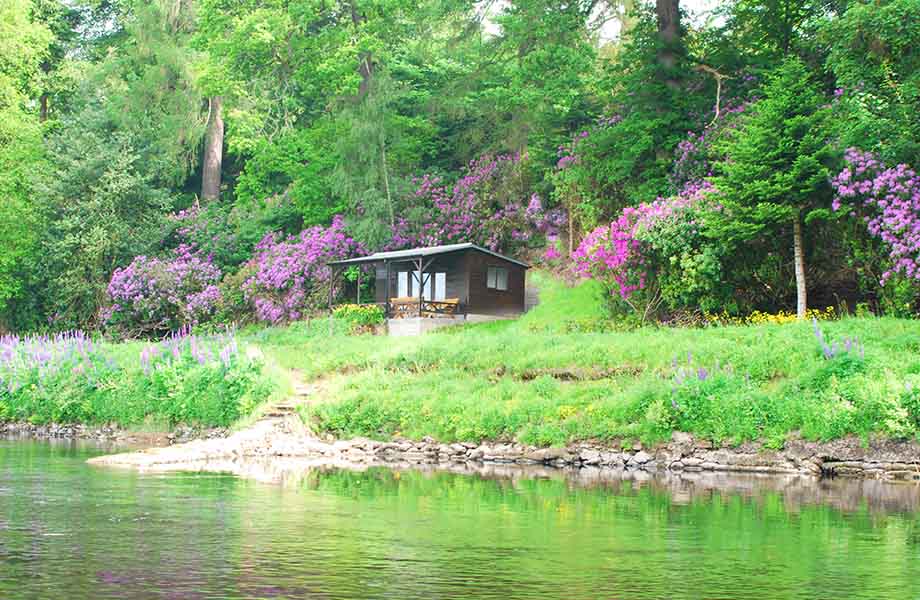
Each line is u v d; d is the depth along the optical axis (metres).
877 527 14.25
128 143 58.78
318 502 16.47
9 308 59.03
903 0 29.22
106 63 65.31
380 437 27.73
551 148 49.47
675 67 41.28
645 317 35.38
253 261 52.88
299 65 55.34
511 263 45.31
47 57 67.50
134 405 32.09
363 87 54.66
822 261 33.19
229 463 23.80
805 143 30.78
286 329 46.78
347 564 11.32
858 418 22.22
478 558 11.77
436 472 22.25
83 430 32.50
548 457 24.61
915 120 29.91
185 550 12.02
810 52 40.19
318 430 28.58
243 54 54.66
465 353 32.47
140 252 56.16
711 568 11.29
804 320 29.17
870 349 24.53
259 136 58.81
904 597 9.95
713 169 37.50
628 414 24.86
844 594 10.06
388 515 15.08
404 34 57.56
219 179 66.25
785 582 10.59
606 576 10.83
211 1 54.91
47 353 35.19
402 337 38.06
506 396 27.97
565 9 45.88
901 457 21.41
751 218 31.52
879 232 29.31
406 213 50.38
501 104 50.88
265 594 9.77
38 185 56.19
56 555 11.62
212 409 30.55
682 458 23.44
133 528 13.57
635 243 34.72
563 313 41.53
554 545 12.66
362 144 50.03
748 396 23.78
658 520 14.80
